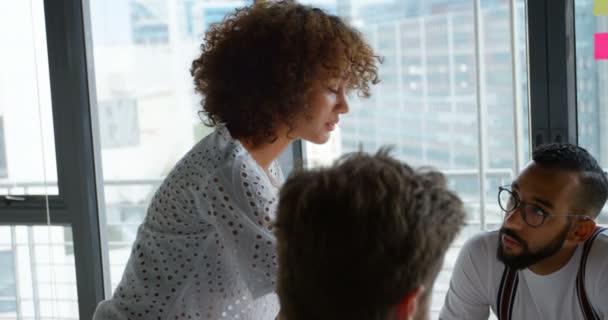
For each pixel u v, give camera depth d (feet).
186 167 4.12
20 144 8.78
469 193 8.54
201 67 4.36
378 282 2.30
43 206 8.83
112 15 8.76
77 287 8.92
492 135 8.35
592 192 4.73
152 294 4.20
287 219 2.43
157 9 8.75
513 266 4.82
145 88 8.89
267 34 4.09
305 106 4.14
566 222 4.69
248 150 4.28
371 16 8.31
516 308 5.09
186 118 8.91
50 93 8.61
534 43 7.40
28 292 9.17
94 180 8.77
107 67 8.84
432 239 2.36
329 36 4.14
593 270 4.80
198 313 4.17
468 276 5.28
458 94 8.36
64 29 8.43
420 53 8.34
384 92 8.44
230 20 4.33
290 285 2.40
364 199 2.33
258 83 4.07
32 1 8.51
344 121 8.45
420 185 2.42
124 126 8.97
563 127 7.45
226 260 4.07
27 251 9.07
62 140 8.64
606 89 7.46
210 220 4.00
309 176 2.48
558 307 4.97
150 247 4.21
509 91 8.20
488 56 8.20
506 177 8.39
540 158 4.80
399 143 8.51
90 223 8.73
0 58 8.66
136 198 9.09
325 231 2.32
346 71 4.25
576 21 7.41
